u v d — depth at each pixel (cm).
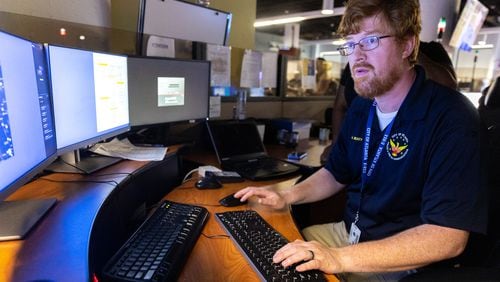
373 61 95
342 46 103
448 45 356
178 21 175
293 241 85
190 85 164
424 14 313
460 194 81
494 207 90
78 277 52
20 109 71
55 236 65
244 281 68
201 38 190
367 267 75
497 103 101
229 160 155
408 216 101
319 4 708
